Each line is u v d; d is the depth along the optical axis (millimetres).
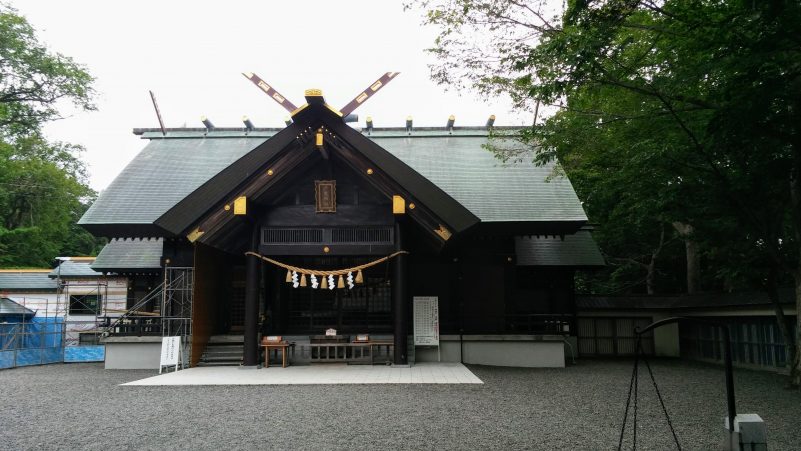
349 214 13938
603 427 7023
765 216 11602
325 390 10156
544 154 12320
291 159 13453
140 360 15039
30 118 27297
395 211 13133
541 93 9031
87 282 23281
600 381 11820
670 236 25219
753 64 7910
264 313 15945
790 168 10406
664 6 8828
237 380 11352
